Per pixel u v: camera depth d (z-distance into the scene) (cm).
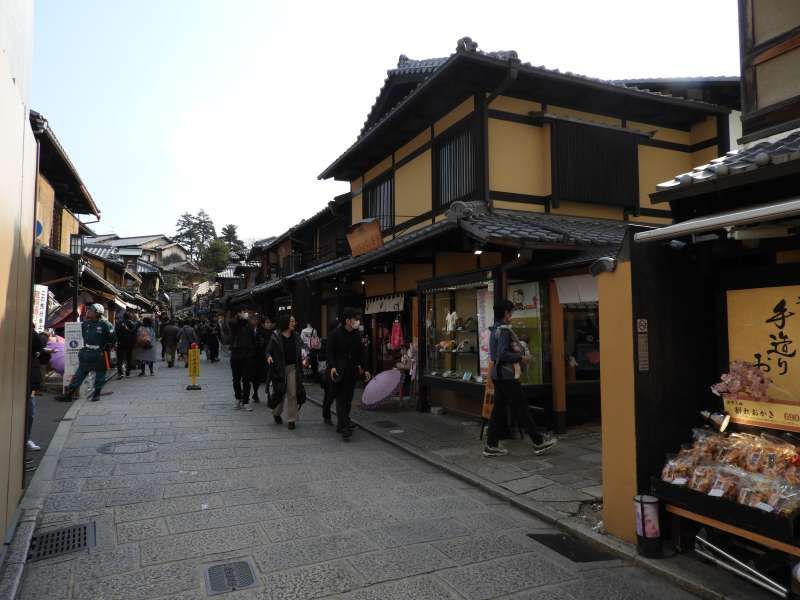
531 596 334
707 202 420
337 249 1709
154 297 4078
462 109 986
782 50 482
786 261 404
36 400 1036
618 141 1013
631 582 354
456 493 541
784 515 312
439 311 955
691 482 371
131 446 695
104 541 401
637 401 405
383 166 1328
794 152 320
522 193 946
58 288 1677
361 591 334
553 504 497
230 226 7175
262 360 1092
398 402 1083
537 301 802
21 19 381
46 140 1238
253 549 391
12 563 350
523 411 657
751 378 380
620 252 420
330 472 604
